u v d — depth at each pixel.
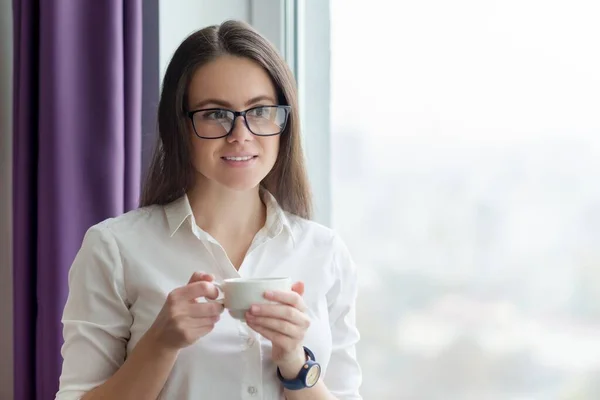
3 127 2.00
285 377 1.28
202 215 1.40
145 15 1.95
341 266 1.49
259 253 1.42
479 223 1.86
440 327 1.91
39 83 1.80
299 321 1.18
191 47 1.34
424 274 1.92
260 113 1.32
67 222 1.78
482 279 1.85
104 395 1.22
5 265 2.02
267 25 2.01
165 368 1.20
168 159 1.39
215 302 1.18
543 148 1.79
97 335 1.30
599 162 1.73
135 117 1.83
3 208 2.01
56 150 1.77
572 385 1.77
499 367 1.84
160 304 1.31
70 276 1.35
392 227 1.96
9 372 2.03
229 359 1.29
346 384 1.46
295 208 1.51
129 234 1.35
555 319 1.78
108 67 1.79
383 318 1.98
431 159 1.91
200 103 1.31
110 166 1.80
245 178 1.30
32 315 1.85
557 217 1.78
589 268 1.75
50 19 1.76
